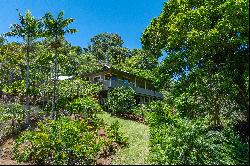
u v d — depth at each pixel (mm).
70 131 21859
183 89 25578
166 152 19328
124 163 20281
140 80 52094
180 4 27266
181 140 19172
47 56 39719
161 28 30125
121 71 45312
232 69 23734
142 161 20359
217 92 24391
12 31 34812
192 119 24188
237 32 23453
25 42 37312
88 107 31750
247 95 24031
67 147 21078
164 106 32094
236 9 21859
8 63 50062
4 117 32094
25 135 23500
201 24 23859
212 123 26625
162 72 27156
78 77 47781
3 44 51281
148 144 23938
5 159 23391
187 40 24641
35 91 36469
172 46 26109
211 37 22766
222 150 19531
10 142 28078
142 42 32906
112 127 25375
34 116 34750
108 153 22422
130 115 37875
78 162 20438
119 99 37281
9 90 39438
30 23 34562
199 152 18875
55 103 36250
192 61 24797
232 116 27047
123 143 24609
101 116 34812
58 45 35219
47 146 21406
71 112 33031
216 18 24469
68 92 38562
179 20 24719
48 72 48844
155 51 32656
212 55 25359
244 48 24078
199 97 25281
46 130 23344
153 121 28656
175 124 23938
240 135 25078
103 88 42750
